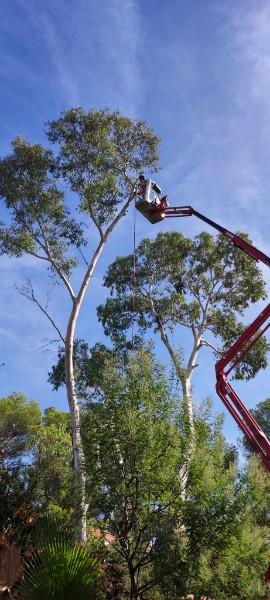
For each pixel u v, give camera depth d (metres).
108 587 12.64
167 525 12.98
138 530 13.14
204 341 30.41
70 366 21.73
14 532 13.49
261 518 13.69
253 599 12.27
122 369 14.59
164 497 13.01
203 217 17.44
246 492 13.01
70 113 24.67
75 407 20.22
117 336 30.34
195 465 13.25
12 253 24.91
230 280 30.80
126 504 13.20
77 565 8.86
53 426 32.94
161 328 30.58
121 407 13.64
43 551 9.09
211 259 30.52
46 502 16.86
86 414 14.13
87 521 13.56
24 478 17.72
